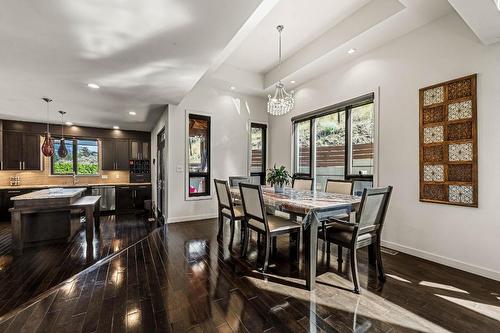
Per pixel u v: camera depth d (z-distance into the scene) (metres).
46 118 5.44
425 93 2.86
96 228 4.61
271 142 5.78
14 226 3.25
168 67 2.78
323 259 2.80
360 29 3.09
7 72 2.85
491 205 2.35
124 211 6.55
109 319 1.69
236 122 5.39
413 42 2.99
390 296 1.99
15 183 5.70
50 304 1.88
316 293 2.04
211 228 4.20
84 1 1.67
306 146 4.95
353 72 3.78
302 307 1.83
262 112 5.78
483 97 2.41
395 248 3.14
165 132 4.75
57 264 2.84
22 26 1.93
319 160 4.62
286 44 3.96
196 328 1.59
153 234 3.82
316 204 2.27
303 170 5.02
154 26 1.99
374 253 2.54
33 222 3.57
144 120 5.84
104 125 6.39
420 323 1.65
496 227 2.31
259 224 2.60
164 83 3.29
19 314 1.76
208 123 5.05
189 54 2.48
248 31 3.05
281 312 1.77
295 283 2.21
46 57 2.49
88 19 1.87
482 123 2.41
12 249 3.39
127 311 1.78
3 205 5.25
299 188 4.01
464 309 1.81
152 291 2.07
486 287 2.15
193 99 4.85
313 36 3.72
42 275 2.53
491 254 2.34
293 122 5.15
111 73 2.93
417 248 2.92
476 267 2.43
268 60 4.54
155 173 6.49
